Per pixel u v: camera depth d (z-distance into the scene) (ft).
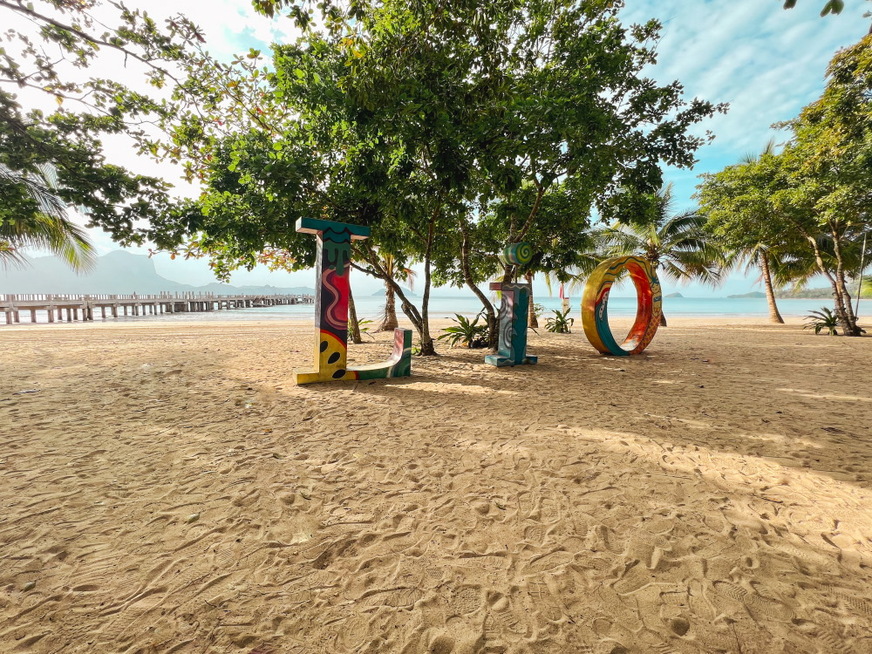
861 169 33.14
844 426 13.12
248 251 26.66
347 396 17.13
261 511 8.14
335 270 19.58
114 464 10.25
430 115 18.20
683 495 8.75
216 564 6.56
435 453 11.08
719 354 30.07
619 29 22.36
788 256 62.85
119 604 5.69
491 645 5.10
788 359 27.45
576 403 16.08
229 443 11.73
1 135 19.35
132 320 80.33
